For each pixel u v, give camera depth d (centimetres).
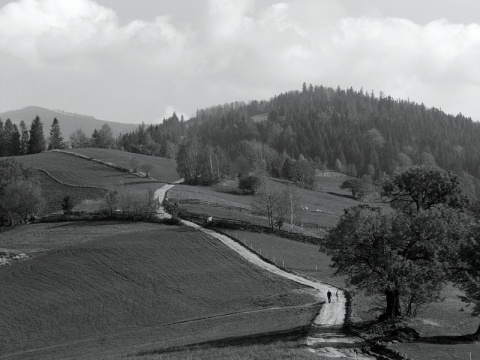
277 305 6638
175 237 9994
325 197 18475
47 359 5297
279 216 11744
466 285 5141
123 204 12112
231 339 4844
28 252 9631
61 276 8344
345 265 5341
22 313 7156
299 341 4456
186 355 4169
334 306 6181
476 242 5138
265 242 10156
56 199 14725
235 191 16788
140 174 18400
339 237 5269
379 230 5147
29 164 19012
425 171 6956
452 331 5156
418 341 4547
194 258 8981
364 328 4916
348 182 19425
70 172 18038
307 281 7906
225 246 9575
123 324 6706
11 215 12900
